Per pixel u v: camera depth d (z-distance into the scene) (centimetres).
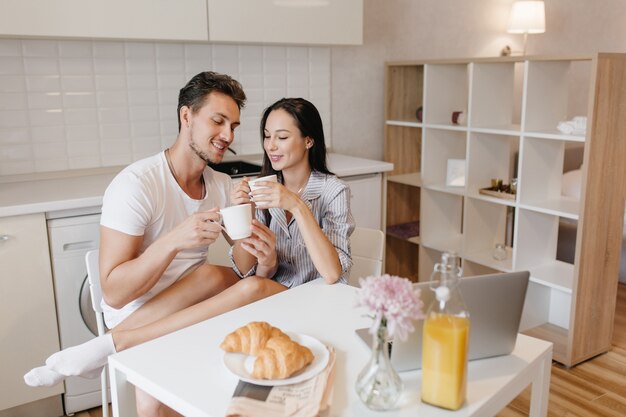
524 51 452
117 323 199
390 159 402
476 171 342
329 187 210
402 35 408
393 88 394
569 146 467
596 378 284
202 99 194
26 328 242
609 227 290
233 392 123
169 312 192
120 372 139
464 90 376
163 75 317
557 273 314
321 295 176
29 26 243
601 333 303
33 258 239
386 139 397
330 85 380
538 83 300
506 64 339
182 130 200
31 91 284
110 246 187
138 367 134
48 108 289
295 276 212
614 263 298
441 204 380
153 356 139
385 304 109
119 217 186
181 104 198
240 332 138
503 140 349
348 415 115
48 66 286
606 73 266
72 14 252
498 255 339
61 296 249
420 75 405
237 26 293
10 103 280
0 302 235
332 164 336
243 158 350
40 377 174
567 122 290
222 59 334
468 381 127
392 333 108
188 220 174
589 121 267
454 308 115
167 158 202
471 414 116
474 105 332
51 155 294
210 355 139
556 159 320
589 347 299
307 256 209
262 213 212
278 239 211
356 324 155
